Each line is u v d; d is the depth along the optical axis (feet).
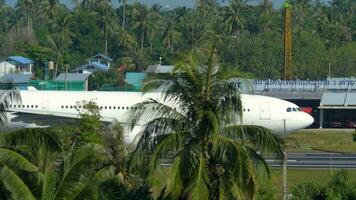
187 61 247.70
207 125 237.86
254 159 242.99
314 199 343.05
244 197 236.43
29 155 256.32
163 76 249.14
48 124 595.47
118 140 332.80
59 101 603.67
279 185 442.91
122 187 265.54
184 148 236.63
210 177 237.25
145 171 248.52
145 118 264.31
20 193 230.89
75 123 558.97
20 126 597.52
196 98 245.45
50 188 241.35
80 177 242.37
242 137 242.99
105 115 591.78
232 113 245.45
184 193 232.94
